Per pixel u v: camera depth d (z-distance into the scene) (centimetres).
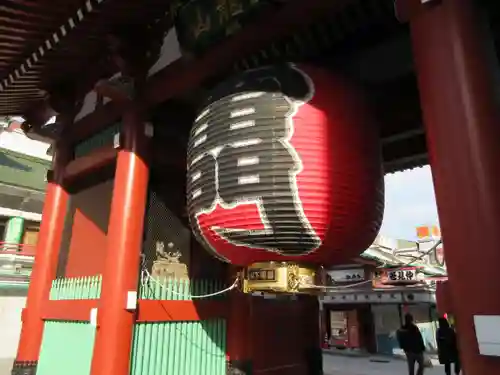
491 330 254
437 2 331
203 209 472
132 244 639
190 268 756
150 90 683
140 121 701
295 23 498
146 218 726
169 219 759
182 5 576
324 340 2500
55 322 779
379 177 486
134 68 693
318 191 432
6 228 2397
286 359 825
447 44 318
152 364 657
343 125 464
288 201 429
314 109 457
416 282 1795
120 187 666
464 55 308
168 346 685
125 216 646
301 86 468
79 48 728
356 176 454
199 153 492
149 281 687
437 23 328
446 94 308
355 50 572
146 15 649
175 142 771
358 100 491
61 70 809
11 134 2409
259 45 539
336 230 439
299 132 445
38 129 918
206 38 561
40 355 791
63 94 884
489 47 319
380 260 1855
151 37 693
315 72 483
